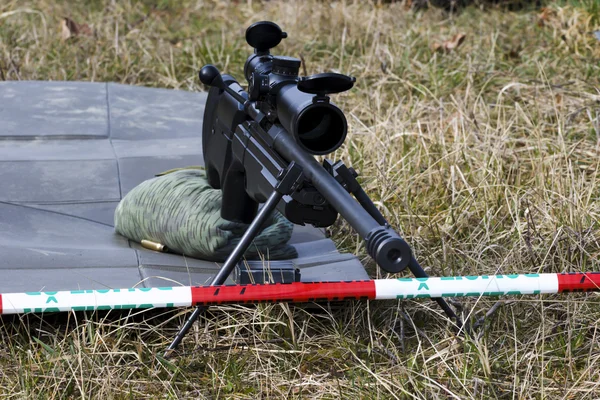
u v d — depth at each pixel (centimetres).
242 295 308
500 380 320
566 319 359
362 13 832
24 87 630
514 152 538
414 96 657
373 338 348
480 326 344
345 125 297
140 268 374
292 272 356
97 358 320
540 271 395
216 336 341
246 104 348
